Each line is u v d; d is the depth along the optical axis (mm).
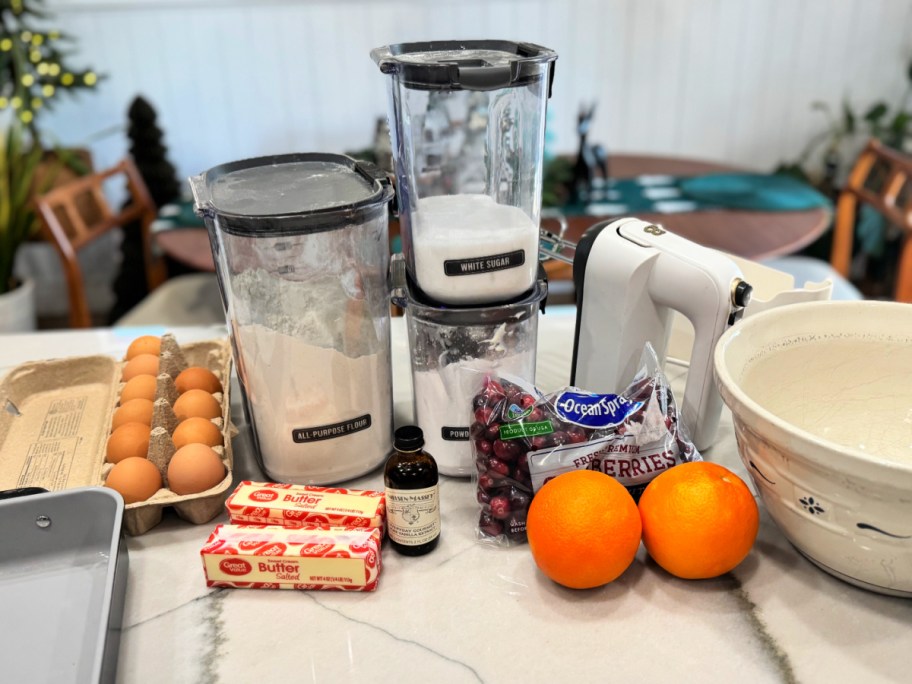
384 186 740
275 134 3070
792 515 633
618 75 3049
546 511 646
